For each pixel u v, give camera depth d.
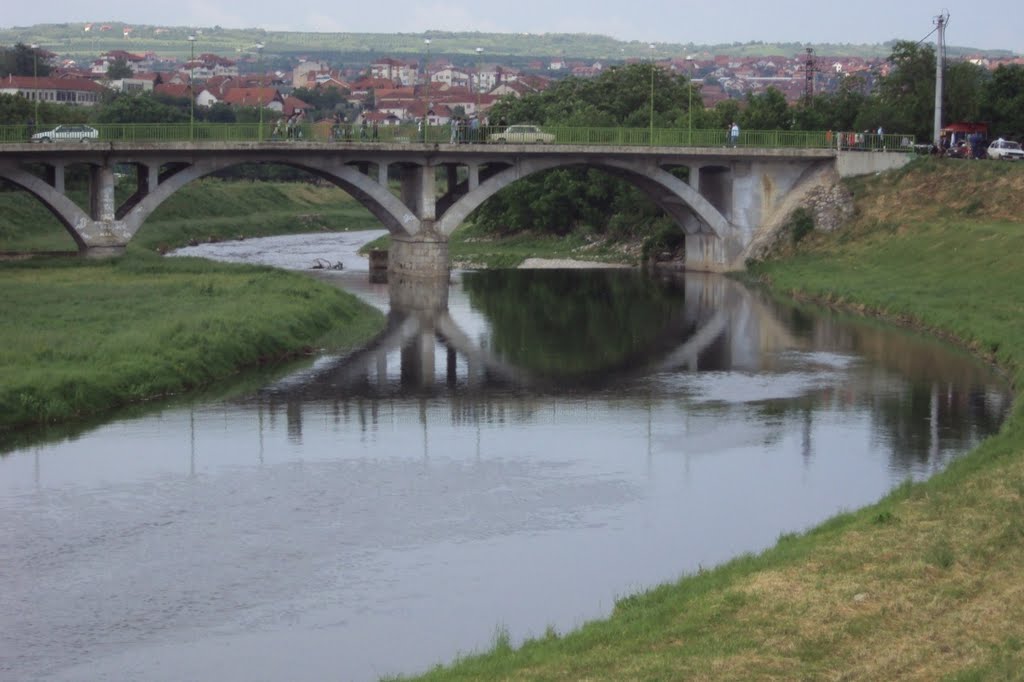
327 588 30.72
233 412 48.59
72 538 34.00
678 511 36.72
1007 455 37.56
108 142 80.81
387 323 73.31
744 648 23.91
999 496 32.66
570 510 36.78
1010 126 112.75
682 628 25.17
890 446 44.09
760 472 40.84
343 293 79.56
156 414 47.91
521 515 36.25
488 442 44.59
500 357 62.12
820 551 29.61
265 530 34.81
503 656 25.02
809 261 93.56
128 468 40.56
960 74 115.94
